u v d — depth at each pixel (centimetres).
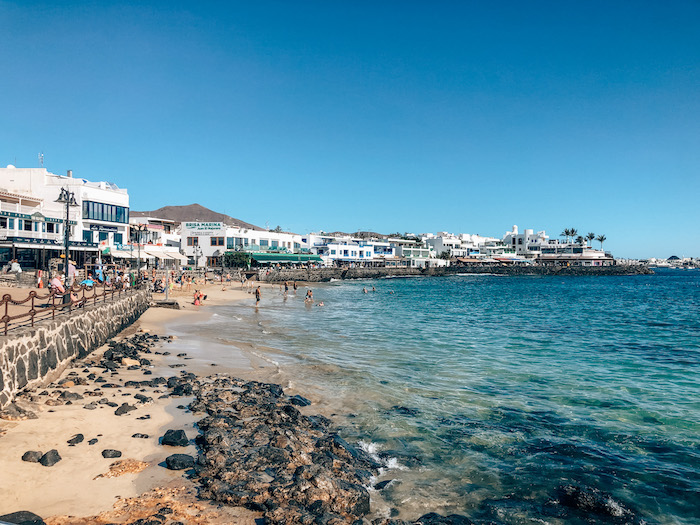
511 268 16888
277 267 10444
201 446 1013
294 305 5016
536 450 1171
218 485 820
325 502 804
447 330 3328
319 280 10769
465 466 1069
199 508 761
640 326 3741
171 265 8088
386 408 1447
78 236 5409
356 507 820
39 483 801
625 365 2197
